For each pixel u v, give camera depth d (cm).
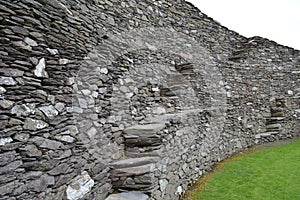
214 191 521
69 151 332
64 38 346
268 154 778
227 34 912
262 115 939
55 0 336
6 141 248
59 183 309
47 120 300
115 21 523
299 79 1073
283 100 1002
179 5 755
